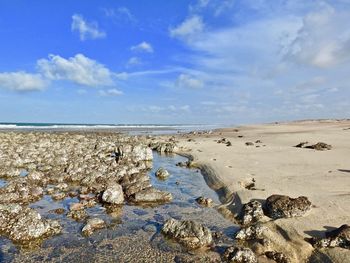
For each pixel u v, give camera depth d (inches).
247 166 1190.9
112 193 866.8
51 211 800.3
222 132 3344.0
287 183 904.3
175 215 774.5
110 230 682.8
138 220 742.5
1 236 649.6
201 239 608.7
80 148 1878.7
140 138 2689.5
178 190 1005.2
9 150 1774.1
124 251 586.9
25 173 1284.4
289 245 570.6
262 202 759.7
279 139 2172.7
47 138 2628.0
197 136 2918.3
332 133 2466.8
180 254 573.0
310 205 672.4
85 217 759.7
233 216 746.8
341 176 954.7
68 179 1117.7
